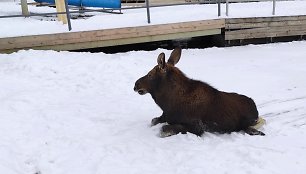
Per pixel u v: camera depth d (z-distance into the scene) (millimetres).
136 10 13539
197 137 4738
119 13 12102
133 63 8242
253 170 3945
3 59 8164
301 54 9883
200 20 10516
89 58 8414
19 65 7820
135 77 7414
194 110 4777
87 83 7055
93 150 4441
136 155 4320
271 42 11648
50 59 8188
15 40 8727
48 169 4078
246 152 4293
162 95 4812
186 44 11531
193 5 15000
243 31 11086
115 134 4898
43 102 6031
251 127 5016
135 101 6191
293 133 4965
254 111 4984
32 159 4281
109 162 4172
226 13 11305
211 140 4672
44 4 14922
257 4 15055
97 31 9359
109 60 8305
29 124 5145
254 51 10281
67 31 9258
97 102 6125
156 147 4484
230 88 7016
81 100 6207
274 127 5152
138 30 9766
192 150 4383
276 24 11406
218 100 4832
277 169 3998
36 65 7766
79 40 9250
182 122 4848
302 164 4125
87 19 11023
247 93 6730
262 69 8391
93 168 4078
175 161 4172
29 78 7230
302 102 6277
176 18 10891
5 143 4559
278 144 4594
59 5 10500
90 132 4961
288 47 10828
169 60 4914
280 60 9234
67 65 7883
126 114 5625
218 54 9906
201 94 4789
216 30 10852
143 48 10891
